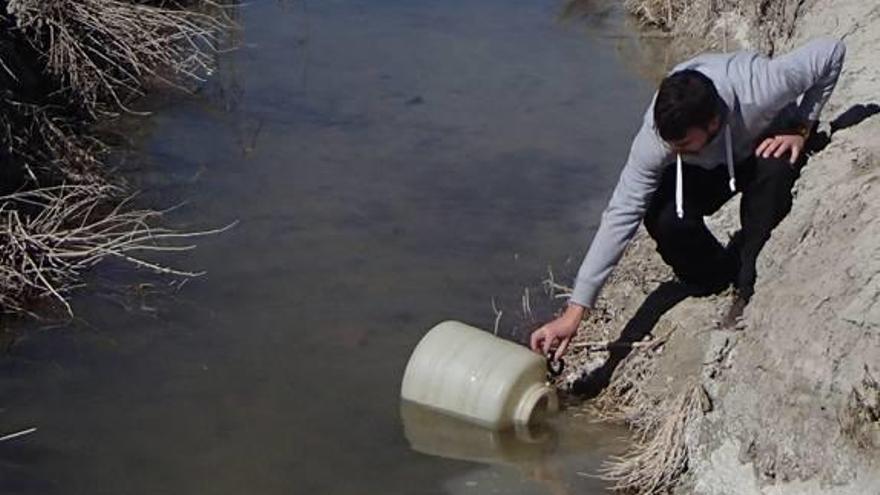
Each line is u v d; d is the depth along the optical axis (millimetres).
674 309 6125
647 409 5891
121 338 6543
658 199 5820
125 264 6992
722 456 5414
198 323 6613
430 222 7270
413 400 6020
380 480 5730
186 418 6070
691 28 9047
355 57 8836
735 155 5680
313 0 9570
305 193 7512
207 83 8562
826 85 5641
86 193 7438
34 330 6617
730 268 6062
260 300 6738
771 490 5254
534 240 7145
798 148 5711
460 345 6012
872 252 5293
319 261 6992
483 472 5762
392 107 8297
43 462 5863
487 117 8203
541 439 5879
